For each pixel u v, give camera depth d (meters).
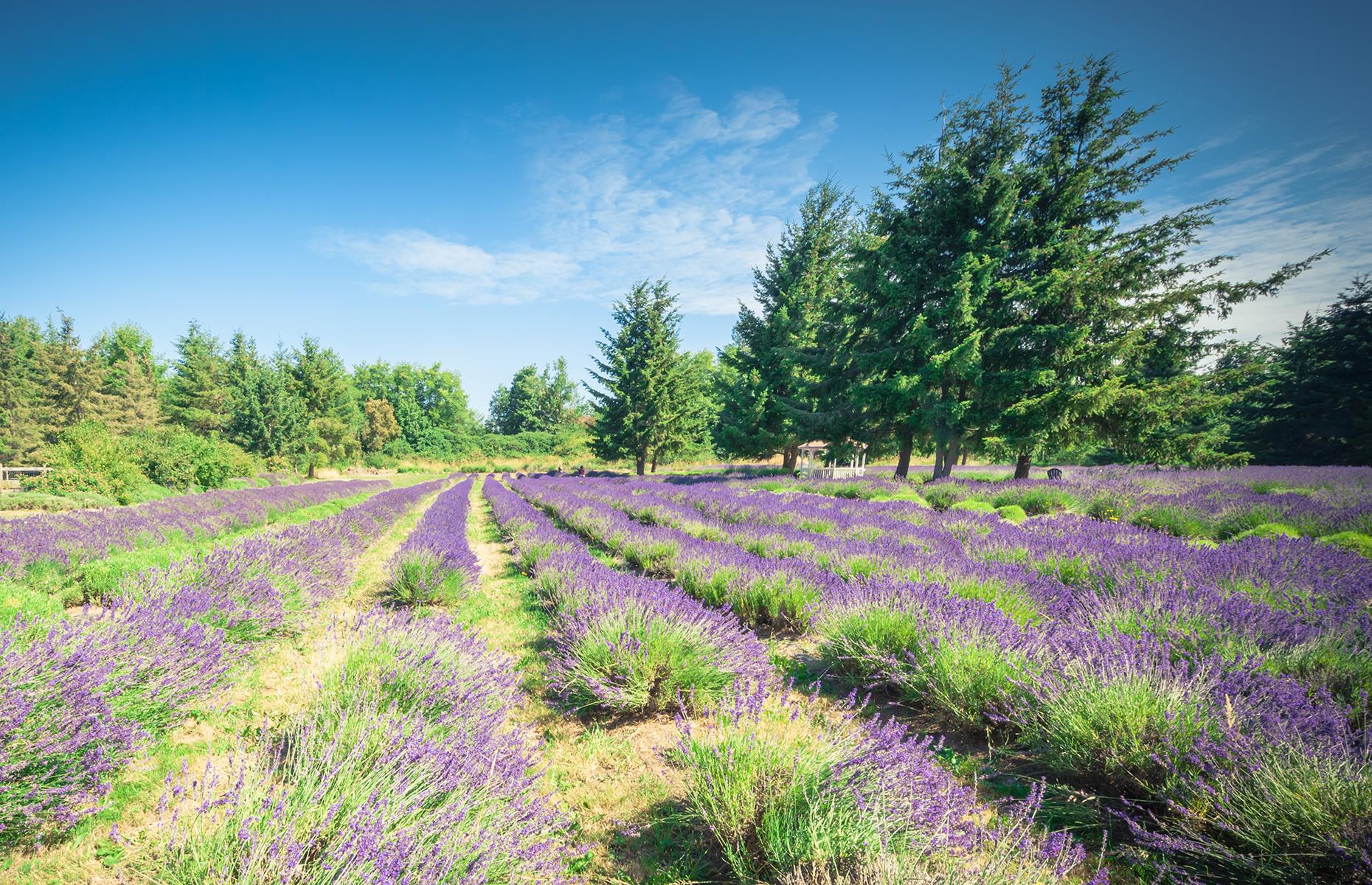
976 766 3.40
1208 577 5.92
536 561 9.08
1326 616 4.27
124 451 22.84
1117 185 19.50
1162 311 17.53
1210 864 2.44
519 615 6.92
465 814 2.27
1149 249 18.00
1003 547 8.30
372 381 76.56
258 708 4.18
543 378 85.38
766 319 33.16
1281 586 5.26
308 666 5.03
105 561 7.36
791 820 2.38
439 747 2.69
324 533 9.91
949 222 21.89
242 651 4.73
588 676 4.18
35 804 2.55
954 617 4.55
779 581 6.30
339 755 2.63
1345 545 7.36
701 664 4.28
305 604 6.31
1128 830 2.76
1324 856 2.18
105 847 2.63
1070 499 14.09
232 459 29.25
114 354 53.00
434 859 1.93
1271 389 32.72
